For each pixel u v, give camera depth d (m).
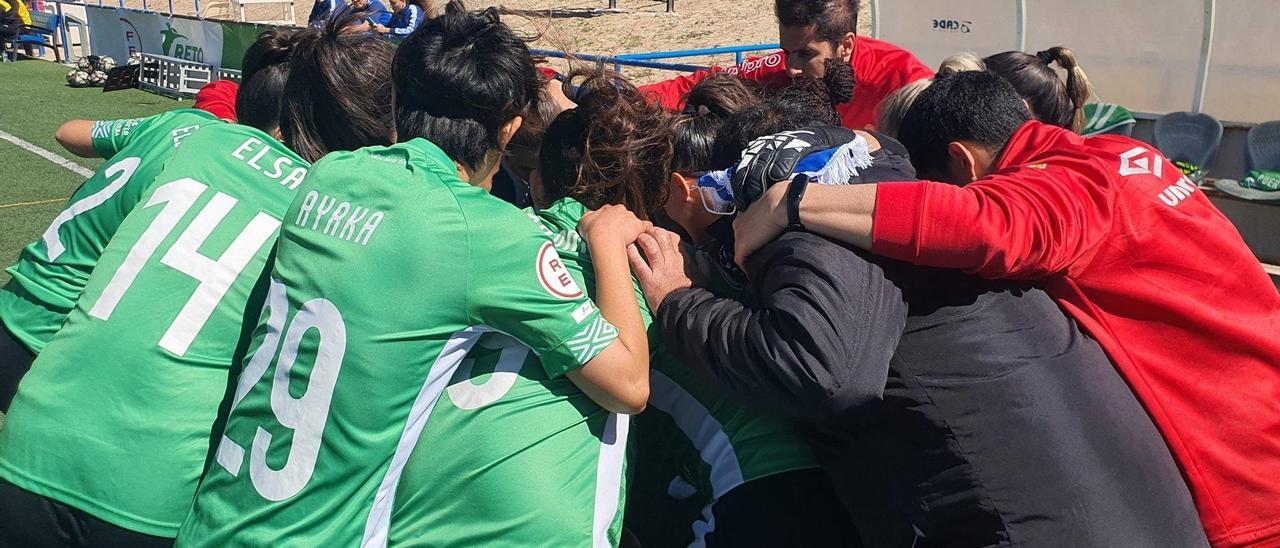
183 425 1.93
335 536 1.69
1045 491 1.87
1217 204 6.29
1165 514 1.95
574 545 1.84
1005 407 1.89
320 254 1.73
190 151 2.12
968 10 7.60
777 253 1.91
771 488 2.21
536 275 1.73
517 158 2.52
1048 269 1.92
